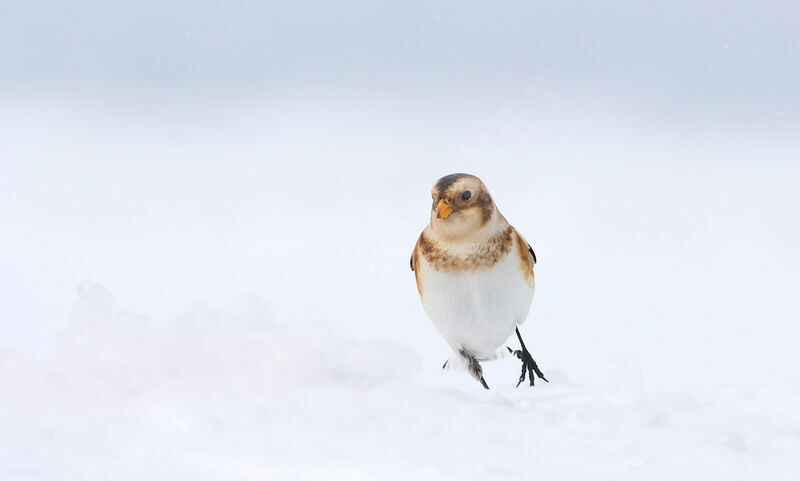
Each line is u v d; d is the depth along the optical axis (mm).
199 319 5379
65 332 5172
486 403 4945
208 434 4234
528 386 6727
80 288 5312
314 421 4422
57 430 4176
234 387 4680
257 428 4312
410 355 5109
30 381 4809
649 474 4129
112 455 3961
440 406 4664
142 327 5281
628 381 5711
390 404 4621
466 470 4027
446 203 6633
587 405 5242
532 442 4445
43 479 3619
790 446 4516
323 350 5016
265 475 3871
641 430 4641
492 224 6785
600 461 4273
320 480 3871
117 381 4832
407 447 4242
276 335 5148
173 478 3771
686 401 5141
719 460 4320
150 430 4273
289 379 4891
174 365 4973
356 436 4309
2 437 4020
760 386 5512
